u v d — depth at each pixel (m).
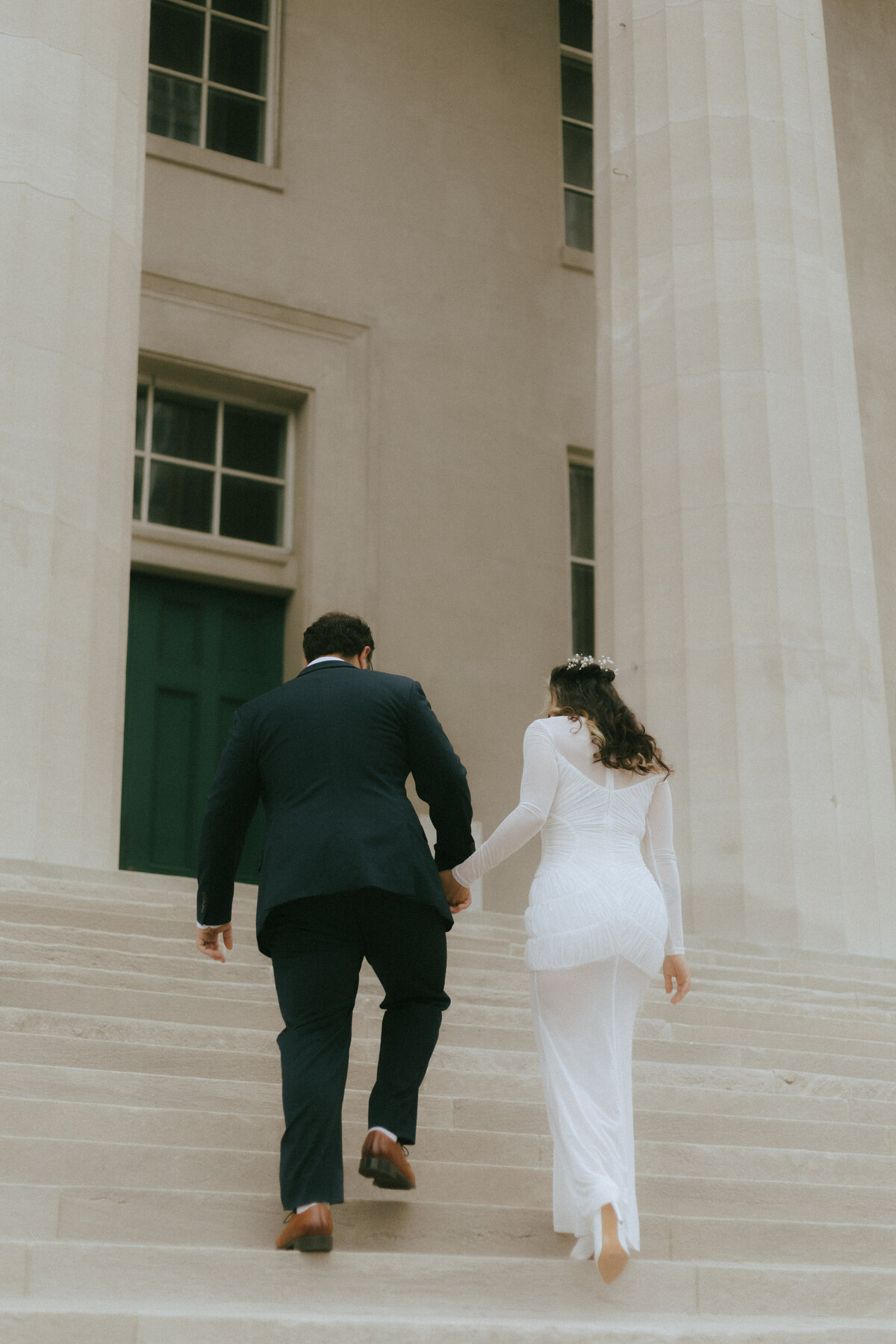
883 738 9.37
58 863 7.45
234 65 13.67
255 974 5.45
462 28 14.63
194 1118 4.02
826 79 10.68
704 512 9.27
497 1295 3.43
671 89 10.09
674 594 9.21
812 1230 4.20
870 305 13.97
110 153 8.80
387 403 13.33
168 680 12.34
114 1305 3.02
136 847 11.81
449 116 14.32
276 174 13.29
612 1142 3.54
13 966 4.91
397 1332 2.96
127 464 8.55
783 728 8.83
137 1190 3.55
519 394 13.96
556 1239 3.81
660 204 9.95
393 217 13.76
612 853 3.81
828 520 9.43
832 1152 4.76
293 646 12.62
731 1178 4.54
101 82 8.87
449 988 5.66
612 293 10.15
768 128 10.05
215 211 12.95
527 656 13.36
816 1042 5.93
